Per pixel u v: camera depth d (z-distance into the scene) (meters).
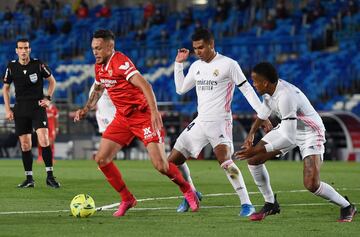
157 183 43.12
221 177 48.25
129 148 78.62
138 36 101.88
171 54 97.81
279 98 25.89
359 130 73.75
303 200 33.69
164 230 23.94
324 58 89.38
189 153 29.61
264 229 24.22
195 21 103.25
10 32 111.62
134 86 27.17
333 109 82.38
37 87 39.66
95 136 79.06
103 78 27.41
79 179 45.78
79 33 107.62
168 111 80.75
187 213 28.67
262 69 25.75
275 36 96.06
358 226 24.95
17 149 79.75
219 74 28.73
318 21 95.62
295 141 26.48
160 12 106.38
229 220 26.58
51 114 65.06
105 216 27.59
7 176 48.25
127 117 27.59
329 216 27.72
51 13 112.62
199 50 28.86
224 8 102.50
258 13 100.69
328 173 52.84
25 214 28.09
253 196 35.28
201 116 29.08
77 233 23.19
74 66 96.56
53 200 33.44
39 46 106.50
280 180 46.00
